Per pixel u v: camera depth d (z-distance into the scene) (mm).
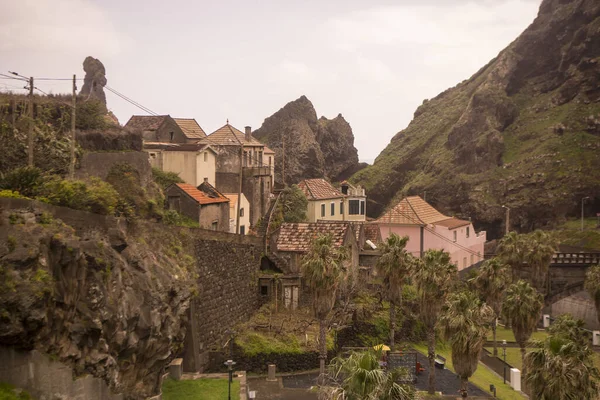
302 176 122938
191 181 61656
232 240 44438
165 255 33781
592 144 116500
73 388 23203
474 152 123125
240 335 42750
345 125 146625
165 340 30250
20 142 38188
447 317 35375
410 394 23875
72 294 23844
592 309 73312
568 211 108125
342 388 23672
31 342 21797
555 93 133375
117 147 45281
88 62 110125
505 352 51625
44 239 22906
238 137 80375
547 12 148375
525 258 62094
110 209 29953
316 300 38312
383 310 52719
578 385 27859
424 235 73688
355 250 56156
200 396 33844
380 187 139750
